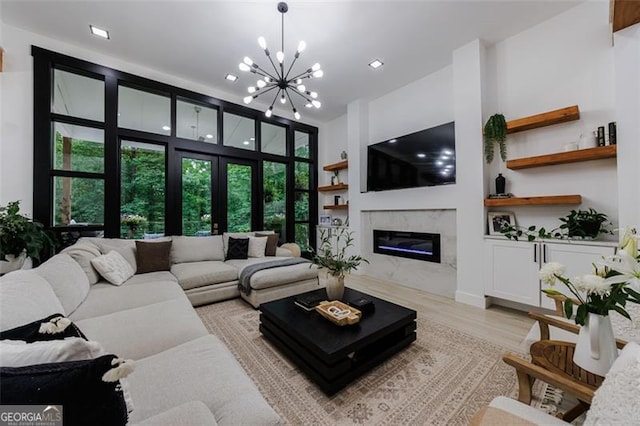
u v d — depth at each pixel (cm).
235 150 454
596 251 224
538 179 284
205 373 111
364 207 452
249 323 256
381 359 180
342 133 545
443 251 347
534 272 260
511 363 114
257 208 485
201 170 426
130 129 356
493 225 303
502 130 283
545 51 279
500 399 99
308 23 277
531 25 284
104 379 58
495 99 314
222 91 434
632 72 202
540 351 129
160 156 389
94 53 326
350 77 392
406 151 386
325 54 332
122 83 353
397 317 199
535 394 157
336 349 156
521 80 296
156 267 312
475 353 201
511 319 266
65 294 176
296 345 181
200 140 420
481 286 301
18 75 283
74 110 324
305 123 548
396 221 406
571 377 109
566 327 141
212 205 436
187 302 205
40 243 259
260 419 87
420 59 345
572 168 264
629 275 93
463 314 279
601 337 107
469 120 310
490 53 318
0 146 274
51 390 55
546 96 279
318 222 569
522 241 268
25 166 286
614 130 230
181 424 77
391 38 302
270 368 184
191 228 413
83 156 328
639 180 200
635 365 66
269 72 372
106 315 171
